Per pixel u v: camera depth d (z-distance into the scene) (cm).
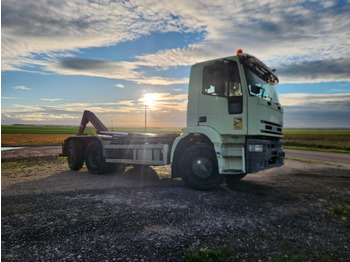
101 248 297
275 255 290
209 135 577
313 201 518
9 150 2009
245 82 547
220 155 552
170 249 295
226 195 556
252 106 536
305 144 3225
